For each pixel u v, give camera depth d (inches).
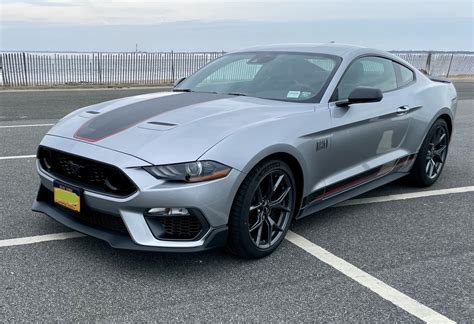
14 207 176.2
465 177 236.7
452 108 221.1
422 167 208.1
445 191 212.4
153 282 125.0
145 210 120.3
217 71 187.0
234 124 133.0
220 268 133.4
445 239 159.0
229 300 117.3
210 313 111.5
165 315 110.3
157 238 122.6
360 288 124.8
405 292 123.4
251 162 127.3
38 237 150.6
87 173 128.5
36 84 711.7
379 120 174.7
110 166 121.3
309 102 155.9
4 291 118.7
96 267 132.3
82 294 118.4
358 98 154.2
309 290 123.0
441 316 113.0
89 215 131.8
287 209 145.6
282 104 153.5
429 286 126.9
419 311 114.8
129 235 123.3
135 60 799.1
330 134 153.2
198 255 140.9
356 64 175.2
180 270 131.6
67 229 157.2
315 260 140.3
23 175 217.3
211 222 123.4
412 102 194.5
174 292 120.3
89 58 761.0
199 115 138.1
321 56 175.8
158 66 824.3
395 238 158.6
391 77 194.1
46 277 126.1
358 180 172.4
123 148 124.1
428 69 1066.1
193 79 189.3
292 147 138.8
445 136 220.1
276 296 119.6
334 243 153.0
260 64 179.5
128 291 120.4
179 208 120.0
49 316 108.8
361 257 143.3
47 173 140.9
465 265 139.8
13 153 258.4
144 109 145.9
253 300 117.6
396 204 193.2
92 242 147.7
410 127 194.2
